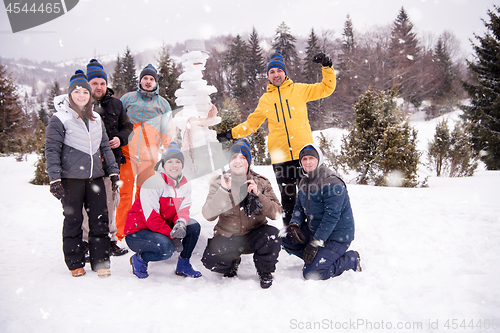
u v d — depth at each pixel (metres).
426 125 21.77
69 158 2.44
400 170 7.08
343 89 28.69
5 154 19.41
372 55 29.56
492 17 18.25
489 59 18.00
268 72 3.37
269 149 3.46
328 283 2.27
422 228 3.38
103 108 3.11
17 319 1.78
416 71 29.56
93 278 2.41
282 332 1.66
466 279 2.12
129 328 1.69
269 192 2.60
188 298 2.09
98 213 2.53
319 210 2.62
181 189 2.53
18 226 4.00
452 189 5.57
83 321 1.76
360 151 7.73
